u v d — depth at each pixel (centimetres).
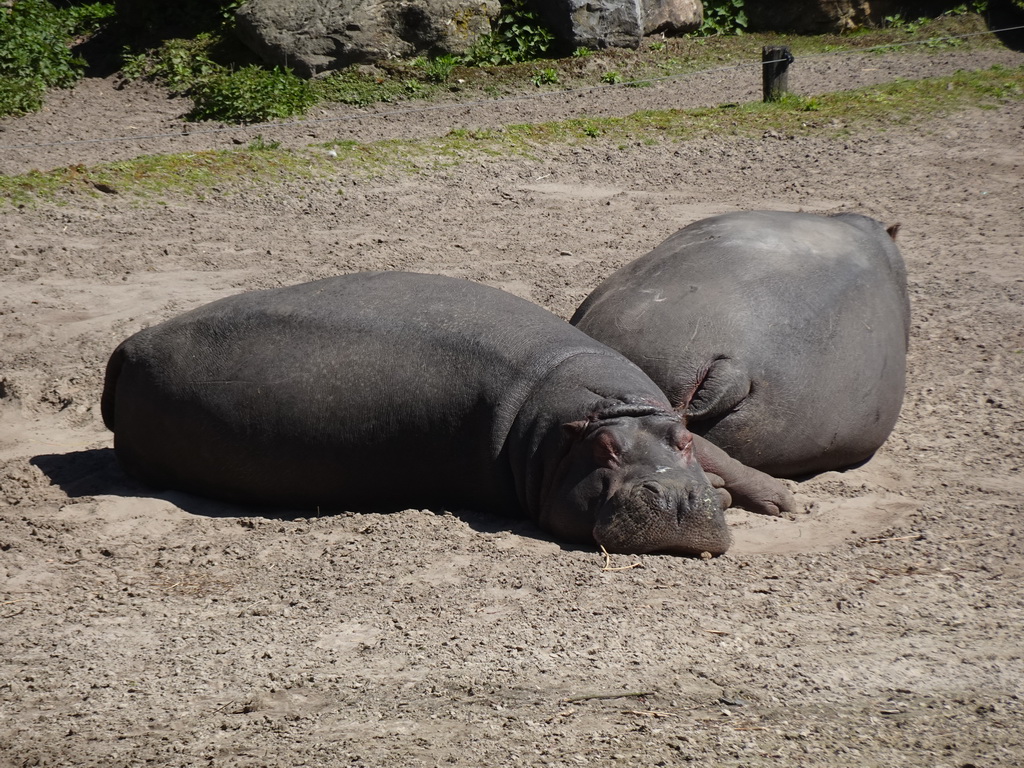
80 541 2428
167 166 5631
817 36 9312
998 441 3050
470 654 1880
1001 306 4162
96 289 4272
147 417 2731
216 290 4256
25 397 3419
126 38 8725
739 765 1546
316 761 1548
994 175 5891
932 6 9556
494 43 8481
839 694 1758
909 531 2453
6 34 8131
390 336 2578
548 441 2427
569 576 2195
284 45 7869
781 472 2756
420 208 5441
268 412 2595
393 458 2562
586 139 6538
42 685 1788
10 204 5059
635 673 1814
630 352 2689
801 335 2720
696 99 7594
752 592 2134
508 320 2611
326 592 2147
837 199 5553
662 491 2278
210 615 2059
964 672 1833
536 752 1572
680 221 5228
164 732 1638
